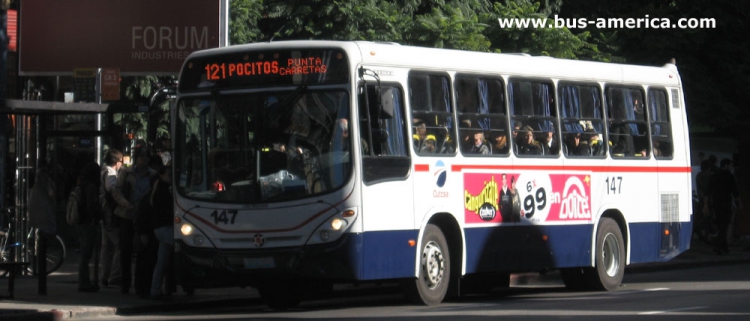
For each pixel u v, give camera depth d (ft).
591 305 48.52
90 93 72.69
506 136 53.78
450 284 51.47
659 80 63.72
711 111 94.48
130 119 81.30
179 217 47.70
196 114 47.91
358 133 45.80
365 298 58.39
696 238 100.78
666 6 95.86
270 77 46.80
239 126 46.96
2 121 64.95
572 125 57.62
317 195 45.55
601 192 59.00
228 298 53.83
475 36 81.10
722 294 53.47
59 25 73.15
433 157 49.62
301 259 45.47
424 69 49.75
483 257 52.01
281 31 82.99
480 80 52.80
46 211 53.01
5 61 66.03
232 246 46.55
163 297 51.57
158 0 72.02
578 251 57.52
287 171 46.06
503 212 53.16
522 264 54.19
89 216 54.19
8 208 63.77
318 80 46.24
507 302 51.70
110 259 56.29
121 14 72.54
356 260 45.47
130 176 53.88
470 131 51.88
